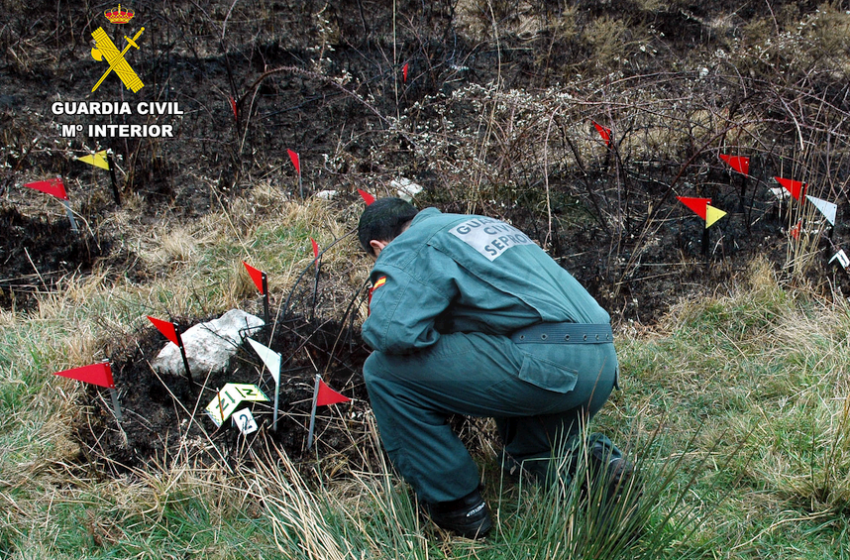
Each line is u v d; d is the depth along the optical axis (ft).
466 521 7.87
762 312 11.51
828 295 11.94
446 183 12.96
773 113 14.55
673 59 18.06
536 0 18.34
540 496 8.20
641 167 14.64
